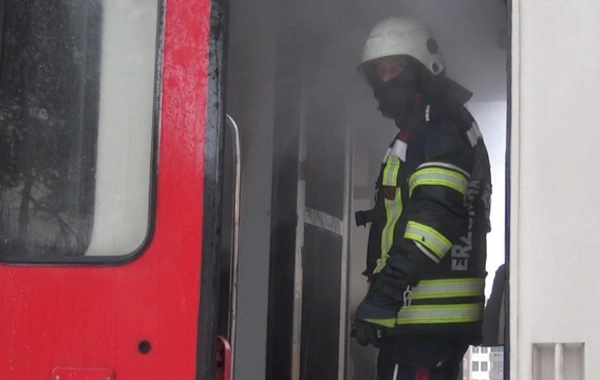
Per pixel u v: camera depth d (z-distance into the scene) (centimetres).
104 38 393
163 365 365
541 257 342
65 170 387
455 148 439
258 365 526
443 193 424
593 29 351
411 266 416
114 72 390
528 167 349
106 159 385
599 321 332
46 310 374
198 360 364
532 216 345
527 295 341
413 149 454
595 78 348
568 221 341
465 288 446
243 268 527
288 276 537
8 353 373
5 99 394
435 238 417
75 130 389
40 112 392
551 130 349
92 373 368
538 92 352
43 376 370
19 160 390
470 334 445
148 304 370
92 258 375
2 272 378
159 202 374
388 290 419
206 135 376
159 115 379
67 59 394
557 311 337
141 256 372
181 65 381
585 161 343
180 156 376
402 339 446
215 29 382
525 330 339
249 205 533
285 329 536
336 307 589
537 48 355
